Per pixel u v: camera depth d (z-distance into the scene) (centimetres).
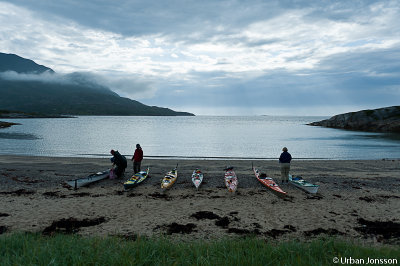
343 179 1841
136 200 1305
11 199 1288
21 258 554
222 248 675
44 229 934
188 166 2392
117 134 7062
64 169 2156
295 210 1169
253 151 3916
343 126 9850
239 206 1223
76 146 4275
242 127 11762
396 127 7838
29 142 4684
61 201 1271
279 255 625
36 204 1220
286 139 5841
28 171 2028
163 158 3109
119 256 570
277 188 1446
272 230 945
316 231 937
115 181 1717
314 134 7331
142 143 4912
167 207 1201
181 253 625
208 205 1237
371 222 1024
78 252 610
